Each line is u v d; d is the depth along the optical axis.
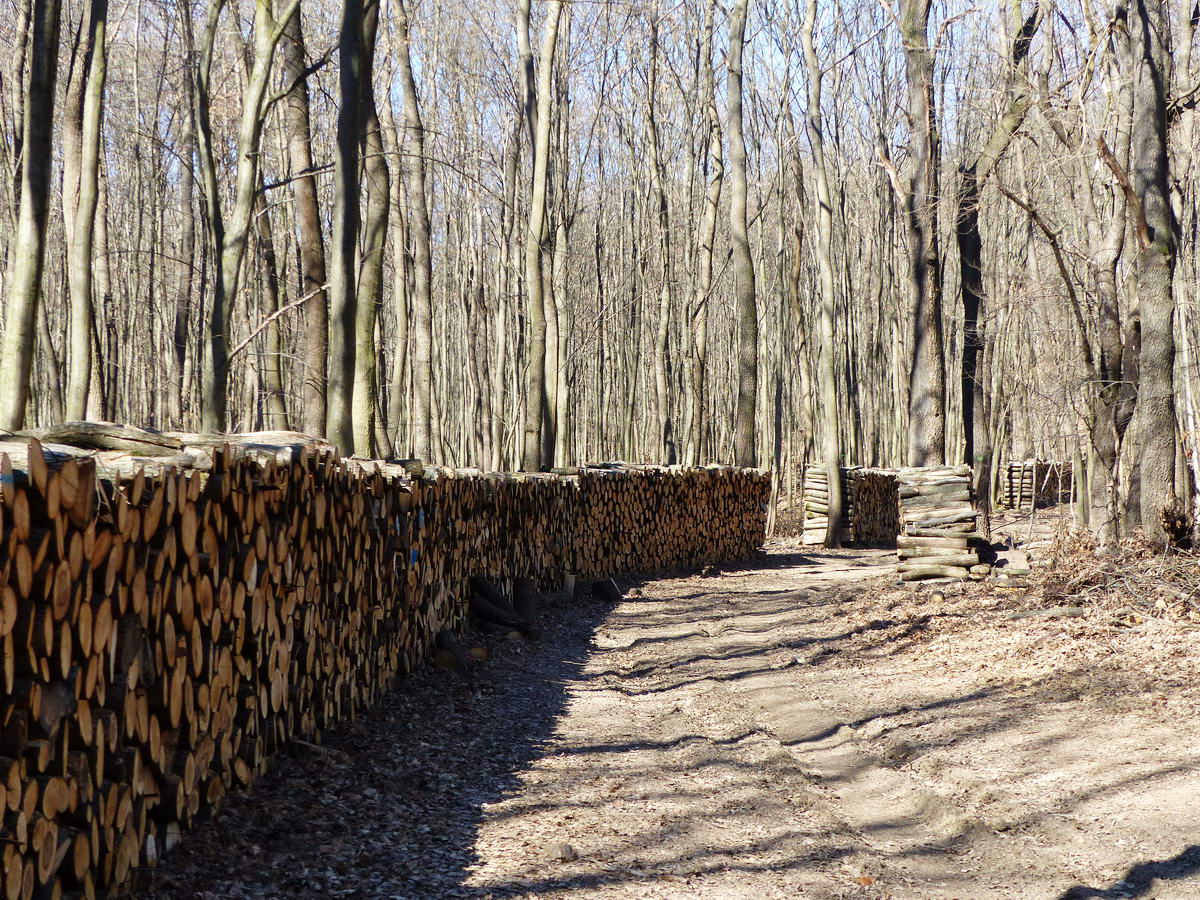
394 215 24.95
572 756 6.89
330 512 6.71
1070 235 17.20
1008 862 4.72
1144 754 5.89
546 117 18.53
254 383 26.17
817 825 5.38
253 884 4.33
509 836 5.20
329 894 4.30
